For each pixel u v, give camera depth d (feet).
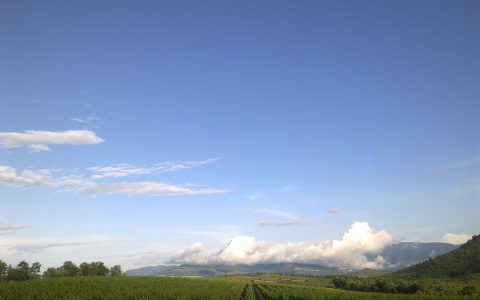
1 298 249.55
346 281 550.36
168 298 263.70
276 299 323.16
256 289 444.14
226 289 346.95
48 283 330.75
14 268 487.61
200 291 310.45
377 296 298.76
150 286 330.75
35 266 508.12
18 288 295.28
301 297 304.71
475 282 516.73
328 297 301.22
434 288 421.18
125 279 385.29
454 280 587.68
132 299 255.50
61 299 249.75
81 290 287.89
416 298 271.28
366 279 585.63
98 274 547.90
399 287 457.68
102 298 256.52
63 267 536.01
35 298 253.65
